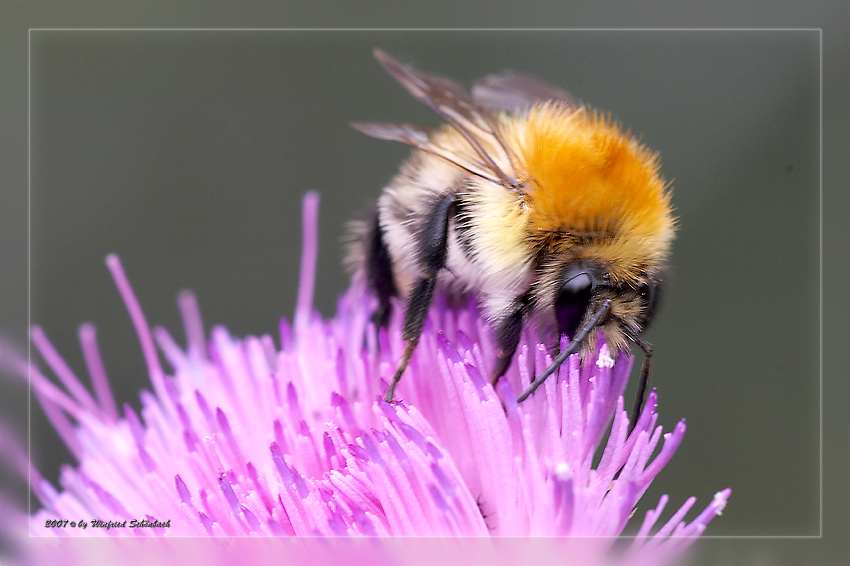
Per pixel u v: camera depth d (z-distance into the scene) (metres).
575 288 0.15
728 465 0.17
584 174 0.15
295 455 0.15
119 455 0.15
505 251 0.15
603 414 0.15
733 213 0.17
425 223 0.15
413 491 0.14
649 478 0.14
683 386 0.17
